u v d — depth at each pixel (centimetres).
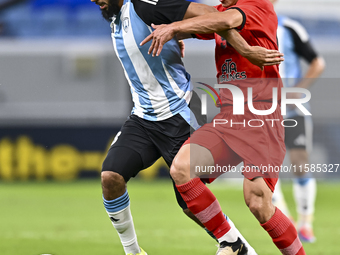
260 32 1137
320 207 2988
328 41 5916
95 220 2392
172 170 1152
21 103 5369
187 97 1294
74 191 3822
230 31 1114
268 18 1154
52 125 4538
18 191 3838
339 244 1784
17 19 6241
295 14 6469
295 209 2906
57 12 6297
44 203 3119
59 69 5516
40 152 4516
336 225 2272
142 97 1301
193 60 5206
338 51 5462
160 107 1279
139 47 1234
